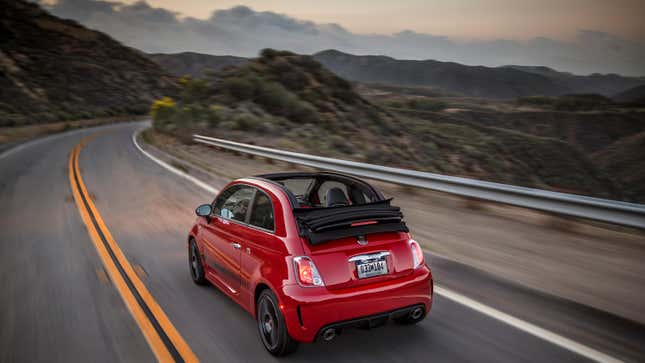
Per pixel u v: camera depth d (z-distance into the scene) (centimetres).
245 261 425
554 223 847
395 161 2189
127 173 1638
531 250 690
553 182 11225
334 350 394
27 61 9781
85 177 1573
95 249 730
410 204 1077
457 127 10344
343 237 367
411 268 393
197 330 437
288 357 383
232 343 409
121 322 457
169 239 785
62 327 449
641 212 660
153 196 1196
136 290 548
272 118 3594
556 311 457
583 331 413
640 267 606
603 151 18162
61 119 6028
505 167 5231
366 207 405
